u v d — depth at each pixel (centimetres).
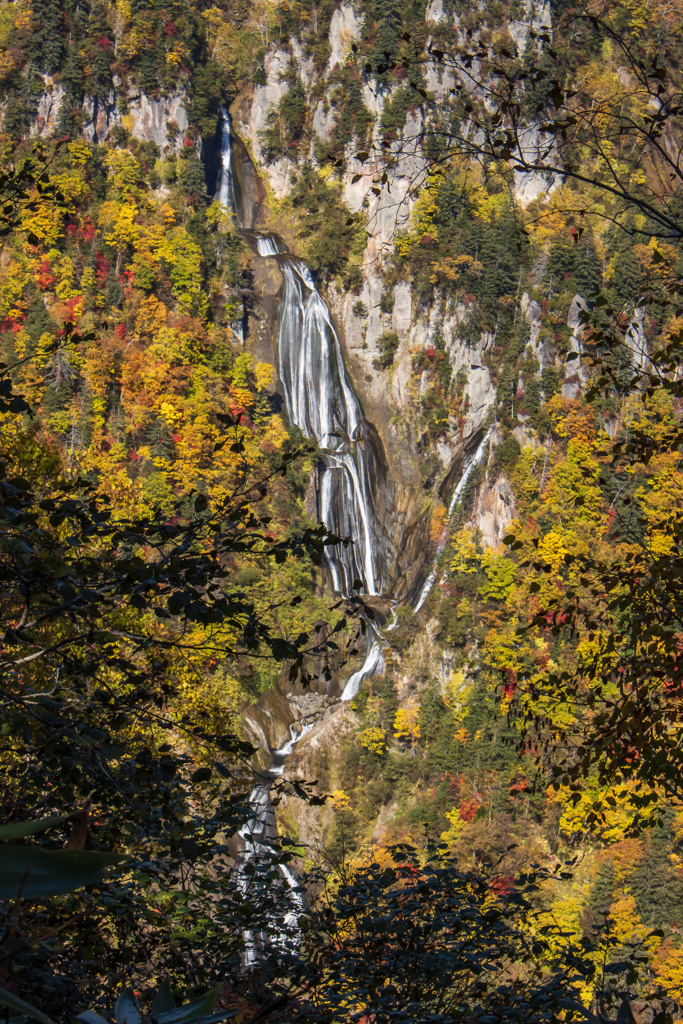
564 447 13150
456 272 13500
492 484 12862
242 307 13125
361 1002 771
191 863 781
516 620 10506
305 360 13050
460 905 880
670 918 6169
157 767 720
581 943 902
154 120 13375
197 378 11969
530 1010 724
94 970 754
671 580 1063
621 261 13400
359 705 9838
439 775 9425
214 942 847
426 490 12962
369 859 7794
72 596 687
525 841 7694
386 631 10800
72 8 13050
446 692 10475
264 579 9744
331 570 11369
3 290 11581
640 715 1089
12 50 12631
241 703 9181
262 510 10812
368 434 12900
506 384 13400
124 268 12588
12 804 696
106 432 11381
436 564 11900
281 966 831
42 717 667
